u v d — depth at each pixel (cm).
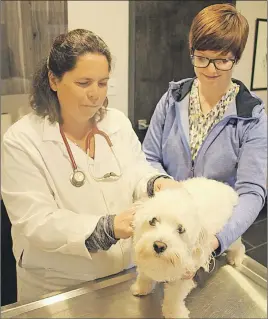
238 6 99
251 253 97
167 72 192
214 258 88
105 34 239
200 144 99
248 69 101
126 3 240
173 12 199
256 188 92
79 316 76
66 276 95
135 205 84
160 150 108
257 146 93
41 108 92
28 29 204
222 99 96
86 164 93
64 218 83
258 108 95
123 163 98
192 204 77
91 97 83
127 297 82
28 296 101
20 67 202
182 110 102
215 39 84
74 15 230
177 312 75
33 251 94
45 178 89
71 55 80
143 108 192
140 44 216
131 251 93
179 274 72
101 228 81
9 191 86
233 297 81
